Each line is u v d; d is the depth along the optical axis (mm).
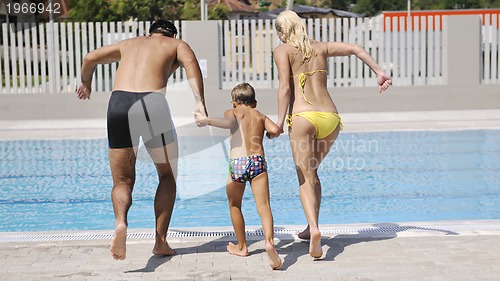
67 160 14617
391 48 23953
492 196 10898
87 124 20406
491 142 16188
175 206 10336
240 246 6371
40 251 6543
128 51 6445
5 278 5625
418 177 12547
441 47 23969
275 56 6672
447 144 16016
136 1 37094
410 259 6062
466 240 6742
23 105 22703
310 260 6141
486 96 23562
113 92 6242
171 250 6402
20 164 14227
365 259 6109
